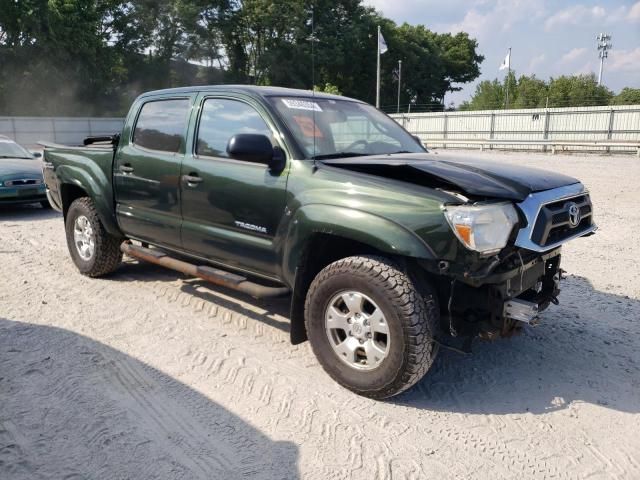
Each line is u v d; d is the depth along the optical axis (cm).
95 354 406
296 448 301
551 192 353
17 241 763
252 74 4669
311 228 357
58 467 282
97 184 536
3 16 3944
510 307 337
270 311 497
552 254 378
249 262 411
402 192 332
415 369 325
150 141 492
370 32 5588
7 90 4200
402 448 304
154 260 491
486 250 311
